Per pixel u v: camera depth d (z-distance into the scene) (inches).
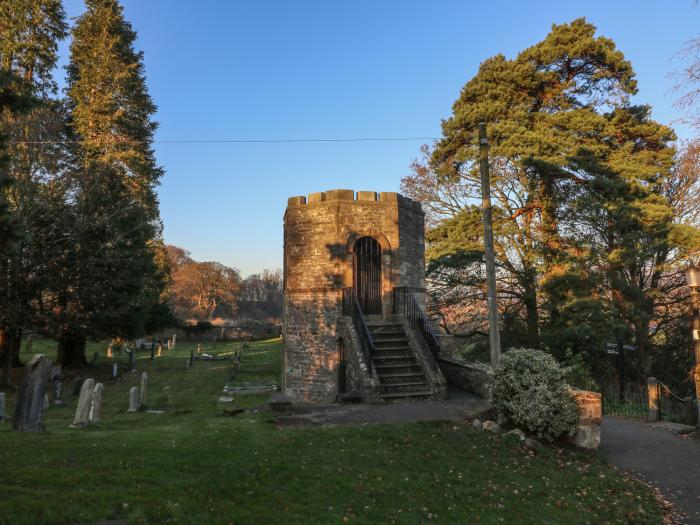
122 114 1025.5
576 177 789.2
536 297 855.1
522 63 842.8
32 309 805.9
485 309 983.6
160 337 1898.4
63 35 965.8
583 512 257.3
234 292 3164.4
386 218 673.0
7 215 310.3
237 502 222.1
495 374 401.4
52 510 190.5
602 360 766.5
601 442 413.1
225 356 1380.4
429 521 224.2
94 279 901.2
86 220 864.9
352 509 226.4
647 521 253.4
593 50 793.6
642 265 805.2
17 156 761.0
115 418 514.9
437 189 1043.9
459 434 375.2
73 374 1003.9
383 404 474.6
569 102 839.7
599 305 719.7
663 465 352.2
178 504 209.5
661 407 525.0
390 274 662.5
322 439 345.4
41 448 289.1
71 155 992.2
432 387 504.4
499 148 779.4
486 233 458.0
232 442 322.3
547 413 368.2
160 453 287.6
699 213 863.7
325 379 629.9
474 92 891.4
